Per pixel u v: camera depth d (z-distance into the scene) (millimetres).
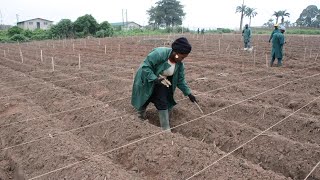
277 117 6180
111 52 18781
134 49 20391
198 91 8477
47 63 13914
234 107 6672
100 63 13750
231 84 8820
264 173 3990
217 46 21922
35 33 46531
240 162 4254
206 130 5617
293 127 5801
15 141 5348
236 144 5215
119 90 8219
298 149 4777
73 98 7469
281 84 8992
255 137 5133
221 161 4262
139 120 5766
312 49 19328
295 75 10156
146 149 4688
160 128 5414
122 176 3984
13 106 7023
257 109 6438
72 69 11742
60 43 29672
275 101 7363
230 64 12875
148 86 5289
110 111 6273
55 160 4469
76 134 5688
